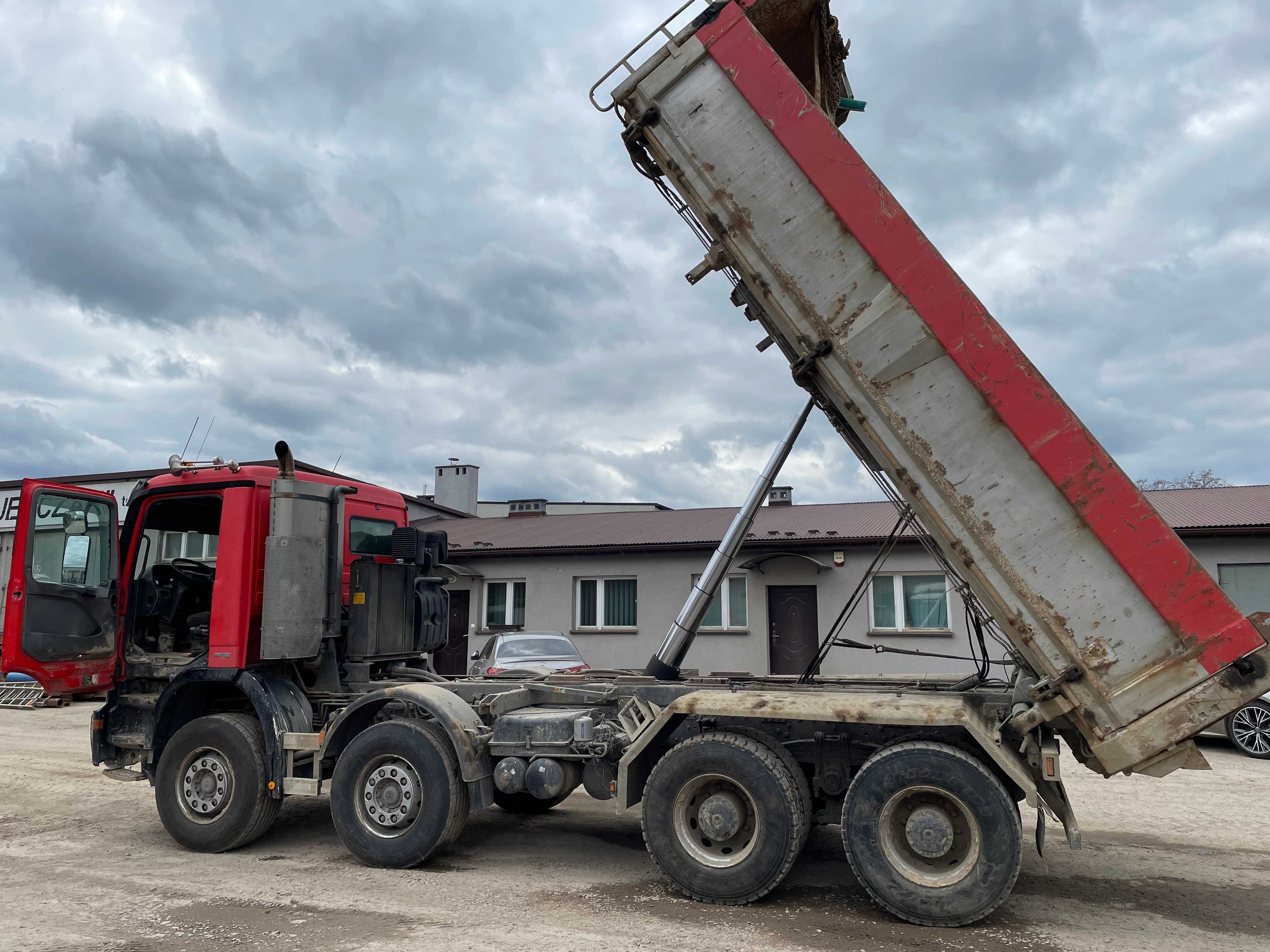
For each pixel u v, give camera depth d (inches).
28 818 282.7
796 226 198.7
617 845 250.7
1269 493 608.1
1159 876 213.6
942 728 190.1
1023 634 178.5
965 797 175.2
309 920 179.2
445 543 313.0
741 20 206.4
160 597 265.3
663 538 703.1
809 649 644.7
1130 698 169.2
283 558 236.1
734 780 192.4
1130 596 171.3
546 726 223.6
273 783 233.6
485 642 756.6
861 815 183.0
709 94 206.8
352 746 228.1
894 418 189.9
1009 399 181.3
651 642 693.9
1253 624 164.4
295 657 236.7
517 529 855.7
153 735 250.1
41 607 243.0
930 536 202.7
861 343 193.0
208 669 245.8
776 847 186.1
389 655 262.5
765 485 250.2
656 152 211.3
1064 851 238.1
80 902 192.1
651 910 186.5
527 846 248.4
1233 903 192.5
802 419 243.9
